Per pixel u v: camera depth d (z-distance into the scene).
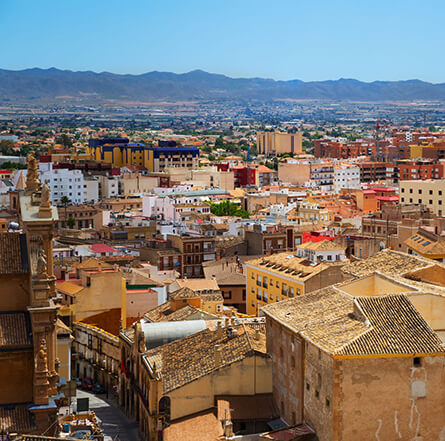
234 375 107.25
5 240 91.81
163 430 105.00
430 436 88.88
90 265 164.75
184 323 128.00
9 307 89.94
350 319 94.81
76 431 101.06
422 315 96.25
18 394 87.69
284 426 100.81
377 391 87.56
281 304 108.06
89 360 148.25
